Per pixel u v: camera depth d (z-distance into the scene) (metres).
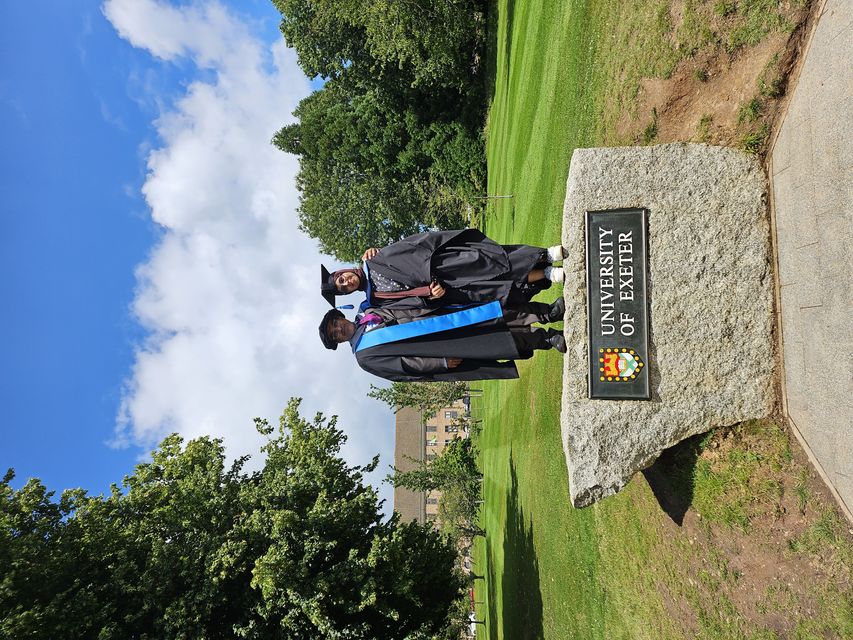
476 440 32.47
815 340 3.51
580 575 7.64
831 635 3.33
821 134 3.42
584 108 7.52
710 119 4.54
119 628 7.41
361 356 4.59
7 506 7.11
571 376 4.32
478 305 4.35
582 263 4.29
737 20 4.30
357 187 31.92
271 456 10.51
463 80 26.50
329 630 8.00
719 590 4.25
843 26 3.27
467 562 34.53
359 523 9.64
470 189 27.88
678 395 4.12
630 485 5.80
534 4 13.49
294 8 27.19
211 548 8.13
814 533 3.51
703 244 4.07
